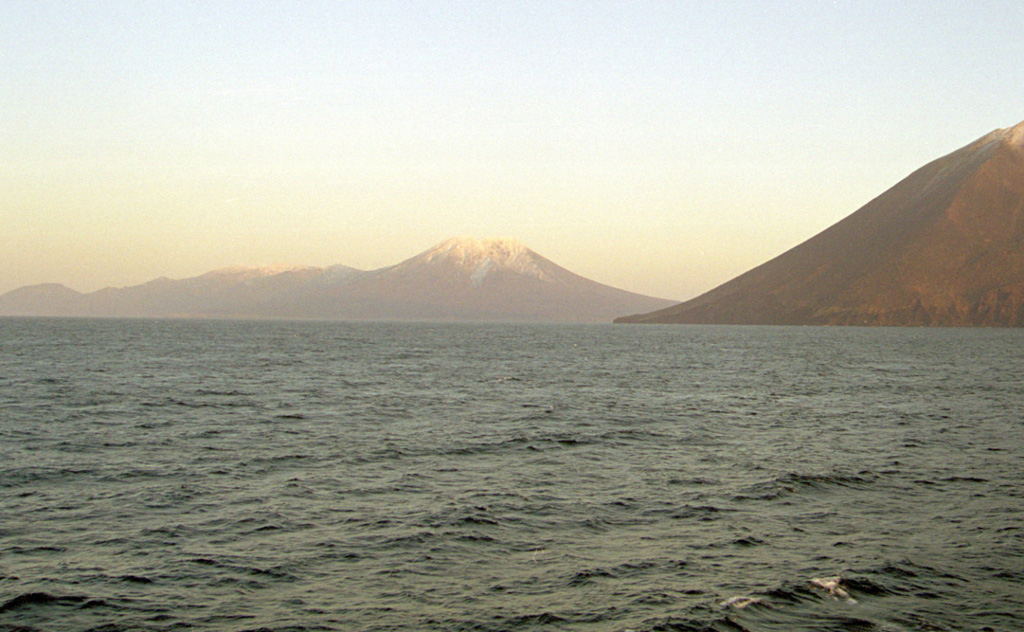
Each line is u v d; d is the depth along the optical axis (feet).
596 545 60.34
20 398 152.56
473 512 69.05
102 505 70.95
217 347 390.42
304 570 54.54
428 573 54.13
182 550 58.54
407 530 63.62
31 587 50.80
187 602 48.98
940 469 88.94
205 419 128.16
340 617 46.96
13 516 66.90
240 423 124.06
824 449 103.14
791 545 60.29
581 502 73.36
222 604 48.75
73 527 64.03
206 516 67.67
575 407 150.00
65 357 290.56
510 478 84.07
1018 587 51.47
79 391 167.63
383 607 48.42
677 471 87.92
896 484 81.20
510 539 61.62
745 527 65.21
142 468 87.35
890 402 161.58
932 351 406.00
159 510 69.46
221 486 78.95
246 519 66.80
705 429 121.29
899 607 48.37
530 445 105.09
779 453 99.96
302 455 96.37
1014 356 355.36
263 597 49.88
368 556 57.47
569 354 366.22
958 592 50.67
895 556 57.21
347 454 97.35
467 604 48.85
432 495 75.82
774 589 50.96
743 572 54.19
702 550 59.06
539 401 160.45
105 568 54.54
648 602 48.98
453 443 106.22
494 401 159.84
